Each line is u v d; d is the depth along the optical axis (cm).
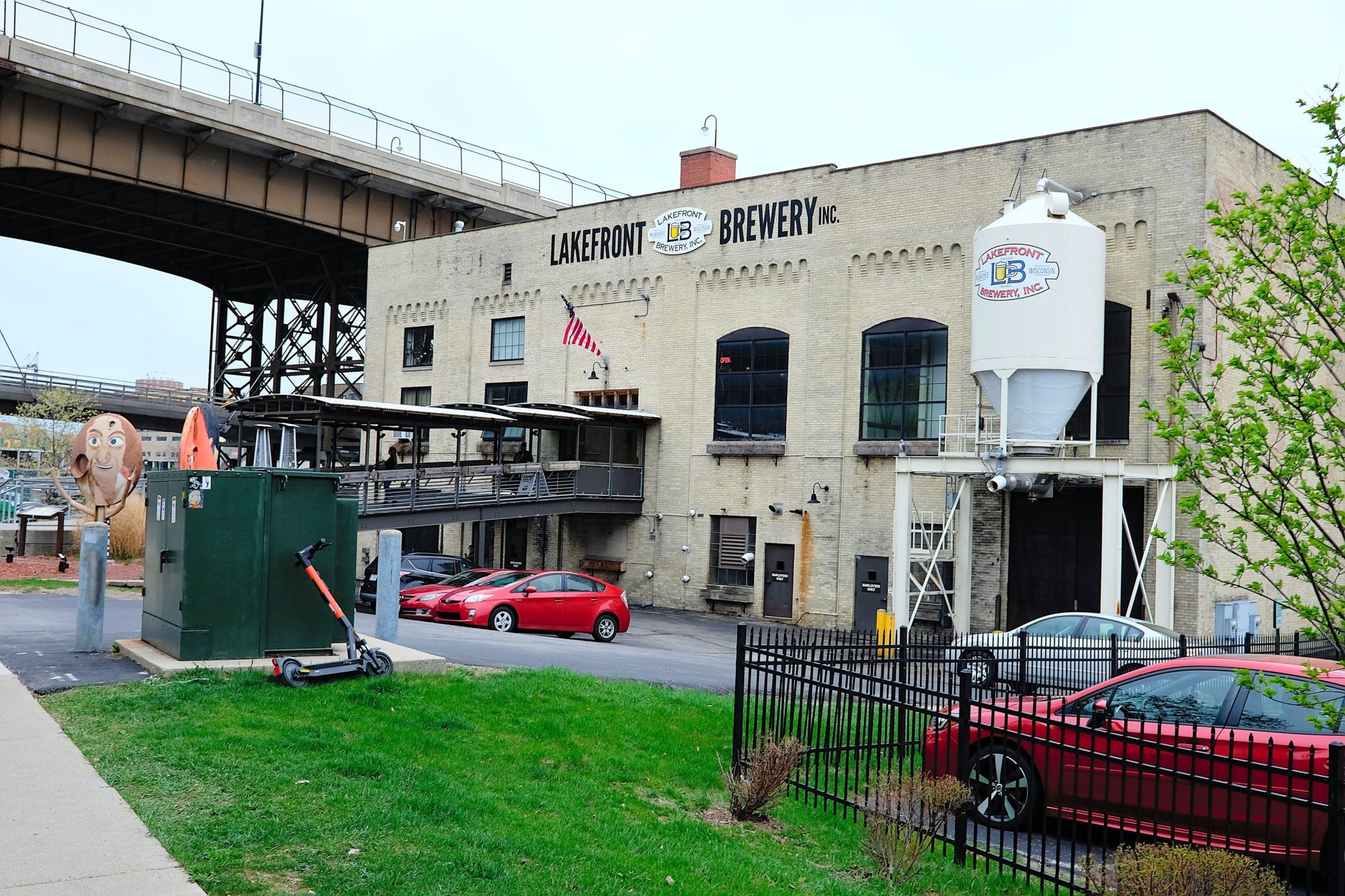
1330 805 656
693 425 3516
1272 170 2859
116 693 1023
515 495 3416
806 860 834
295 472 1189
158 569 1245
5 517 3575
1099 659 1577
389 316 4459
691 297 3538
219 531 1155
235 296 6391
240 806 724
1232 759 707
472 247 4184
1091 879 749
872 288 3133
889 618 2167
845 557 3144
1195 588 2536
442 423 3331
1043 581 2797
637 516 3634
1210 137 2603
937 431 2988
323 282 5784
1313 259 905
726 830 877
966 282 2955
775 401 3341
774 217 3356
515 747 984
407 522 3186
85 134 3966
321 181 4653
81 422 6009
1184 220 2602
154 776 776
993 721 895
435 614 2419
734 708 1055
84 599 1284
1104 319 2683
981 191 2939
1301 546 714
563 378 3850
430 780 827
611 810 862
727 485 3425
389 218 4903
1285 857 749
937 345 3002
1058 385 2495
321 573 1201
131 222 5203
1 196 4825
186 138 4225
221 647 1148
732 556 3416
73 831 663
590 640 2542
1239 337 784
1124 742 762
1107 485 2433
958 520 2778
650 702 1257
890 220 3102
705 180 3788
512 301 4038
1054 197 2512
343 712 1000
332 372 5684
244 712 966
